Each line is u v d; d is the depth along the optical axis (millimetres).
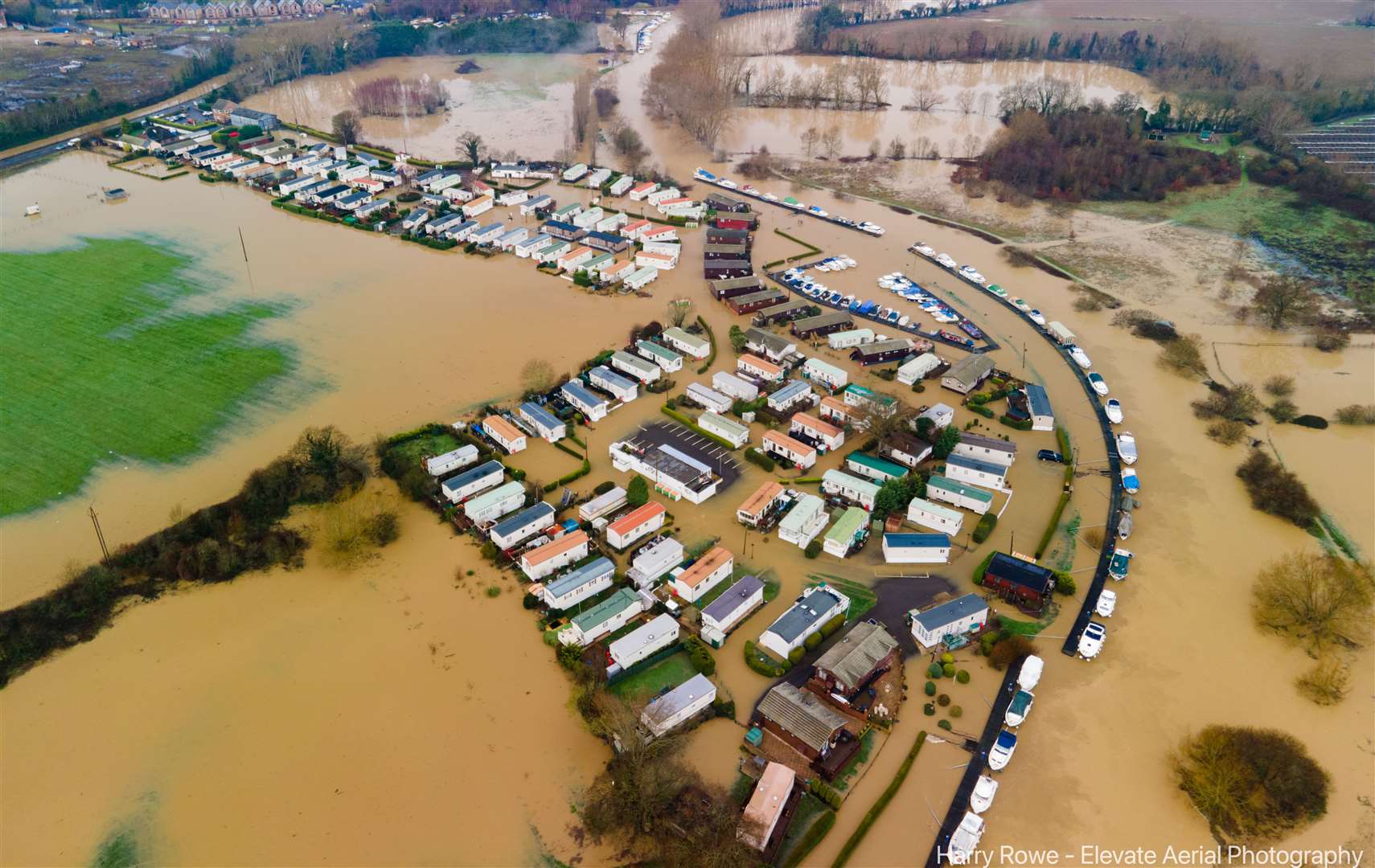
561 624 107938
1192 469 136125
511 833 84875
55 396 149500
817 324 172625
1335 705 97562
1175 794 88812
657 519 122250
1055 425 146250
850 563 117938
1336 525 124312
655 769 84750
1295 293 176250
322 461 127438
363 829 85000
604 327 174625
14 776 89438
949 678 101188
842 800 87500
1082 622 108375
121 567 113375
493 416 140750
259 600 111062
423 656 103562
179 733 93938
